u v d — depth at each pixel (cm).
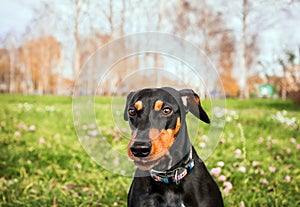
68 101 1452
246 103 1484
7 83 3497
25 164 551
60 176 520
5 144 675
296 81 2072
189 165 284
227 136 717
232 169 514
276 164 562
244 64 2127
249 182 477
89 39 2158
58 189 462
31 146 662
